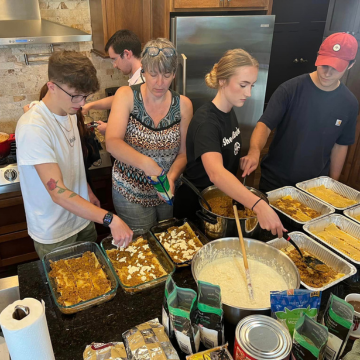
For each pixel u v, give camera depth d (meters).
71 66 1.24
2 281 1.25
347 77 3.50
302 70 4.02
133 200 1.76
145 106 1.56
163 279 1.23
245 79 1.35
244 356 0.78
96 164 2.41
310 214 1.68
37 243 1.60
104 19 2.52
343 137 1.97
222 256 1.30
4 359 0.99
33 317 0.72
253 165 1.67
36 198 1.49
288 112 1.93
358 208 1.68
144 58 1.38
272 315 0.93
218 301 0.88
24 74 2.62
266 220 1.22
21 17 2.43
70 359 0.96
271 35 3.05
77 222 1.67
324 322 0.93
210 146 1.40
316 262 1.36
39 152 1.31
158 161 1.69
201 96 3.01
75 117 1.62
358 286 1.23
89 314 1.11
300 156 1.97
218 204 1.55
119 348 0.94
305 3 3.65
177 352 0.95
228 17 2.81
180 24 2.67
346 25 3.43
